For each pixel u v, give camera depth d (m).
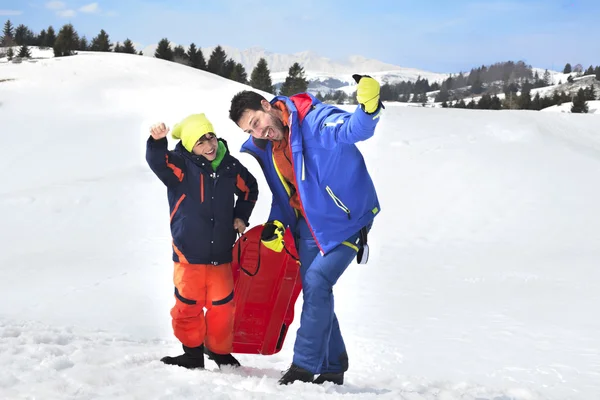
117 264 12.52
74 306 8.47
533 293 10.25
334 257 3.51
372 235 16.58
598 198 19.73
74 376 2.98
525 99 135.75
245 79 68.31
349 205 3.48
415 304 9.15
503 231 17.16
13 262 12.90
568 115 31.61
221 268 3.80
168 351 4.38
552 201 19.45
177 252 3.76
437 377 5.01
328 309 3.53
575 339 6.86
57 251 14.16
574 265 13.34
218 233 3.75
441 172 21.97
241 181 3.87
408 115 29.30
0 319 5.46
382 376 4.43
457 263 13.60
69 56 43.53
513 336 6.97
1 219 17.16
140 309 8.37
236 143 24.72
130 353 3.95
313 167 3.44
